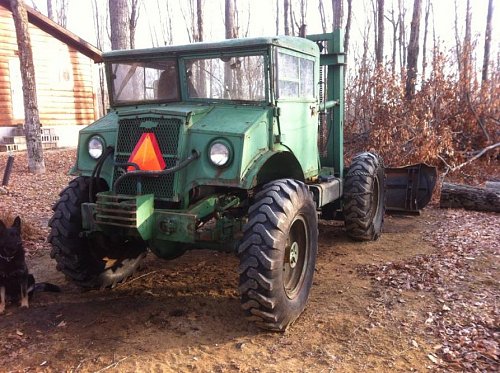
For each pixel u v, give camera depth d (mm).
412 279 4859
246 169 3727
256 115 4035
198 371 3312
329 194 5457
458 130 12172
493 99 12273
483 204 8016
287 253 3943
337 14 15812
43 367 3379
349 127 12469
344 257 5746
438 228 6965
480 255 5551
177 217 3670
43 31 16703
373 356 3480
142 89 4684
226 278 5078
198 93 4477
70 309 4309
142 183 3869
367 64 14789
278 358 3459
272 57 4160
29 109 11414
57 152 14938
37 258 5836
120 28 12062
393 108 11383
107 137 4172
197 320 4062
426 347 3576
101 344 3676
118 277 4875
